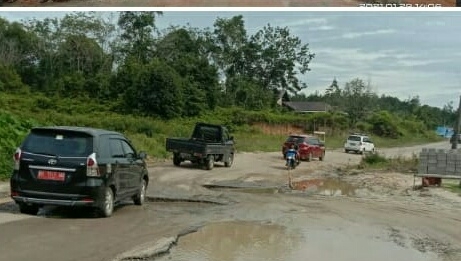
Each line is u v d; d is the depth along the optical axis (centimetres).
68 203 1054
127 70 5747
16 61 6781
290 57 9006
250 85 7912
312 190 1911
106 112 5241
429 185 2045
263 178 2248
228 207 1390
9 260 752
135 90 5397
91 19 7094
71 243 870
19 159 1069
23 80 6669
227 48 8575
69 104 5294
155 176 2075
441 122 14288
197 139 2711
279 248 925
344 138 6881
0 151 1800
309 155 3359
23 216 1082
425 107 12975
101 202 1088
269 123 6378
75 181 1056
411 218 1327
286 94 9494
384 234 1098
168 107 5384
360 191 1912
